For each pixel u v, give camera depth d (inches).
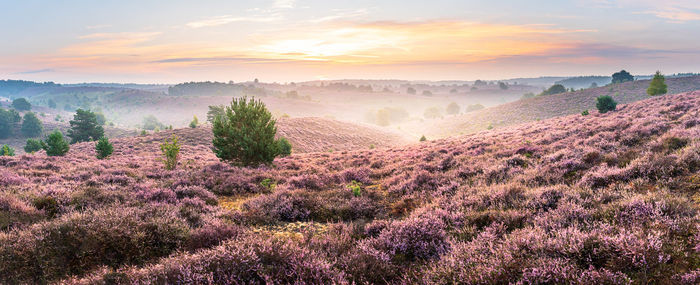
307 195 369.4
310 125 3501.5
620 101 3887.8
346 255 182.9
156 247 208.8
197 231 229.3
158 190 370.0
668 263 134.0
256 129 652.1
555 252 151.7
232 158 664.4
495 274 136.7
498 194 282.8
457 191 337.1
